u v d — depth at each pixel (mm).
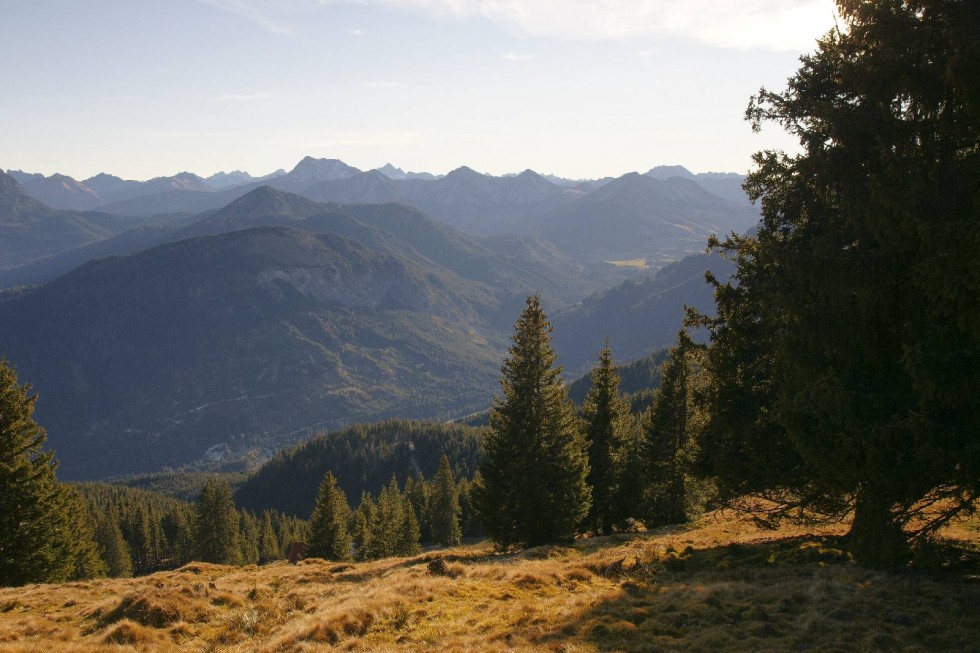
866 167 14883
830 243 15156
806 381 15086
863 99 15352
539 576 18250
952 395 12023
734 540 23188
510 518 33719
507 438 34125
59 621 17734
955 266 11719
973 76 11797
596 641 12133
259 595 20078
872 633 11320
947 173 13133
